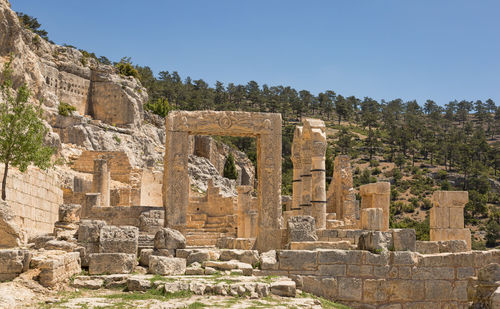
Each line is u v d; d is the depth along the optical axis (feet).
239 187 138.82
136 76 340.59
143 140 274.16
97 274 66.59
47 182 107.55
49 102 225.56
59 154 180.96
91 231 71.10
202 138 314.55
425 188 453.99
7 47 160.04
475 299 54.24
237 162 360.28
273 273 69.72
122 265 67.51
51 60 260.83
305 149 118.42
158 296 59.06
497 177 506.48
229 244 88.12
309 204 117.39
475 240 335.88
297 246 75.00
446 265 72.59
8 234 72.79
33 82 174.29
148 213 101.76
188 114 108.37
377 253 71.36
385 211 98.78
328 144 586.86
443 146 572.51
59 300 55.16
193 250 73.46
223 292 60.75
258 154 111.55
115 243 70.13
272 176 108.37
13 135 90.58
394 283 70.95
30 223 96.32
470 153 565.53
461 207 94.58
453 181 481.87
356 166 530.27
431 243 78.38
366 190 101.14
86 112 274.16
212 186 169.89
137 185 186.50
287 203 179.42
